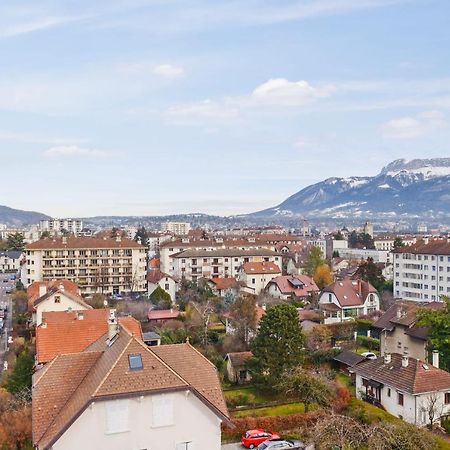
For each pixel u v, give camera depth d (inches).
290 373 2293.3
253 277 5753.0
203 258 6525.6
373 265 5925.2
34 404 1285.7
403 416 2197.3
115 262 6048.2
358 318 4062.5
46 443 1185.4
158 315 3996.1
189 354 1485.0
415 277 5590.6
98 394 1207.6
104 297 5044.3
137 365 1278.3
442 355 2610.7
